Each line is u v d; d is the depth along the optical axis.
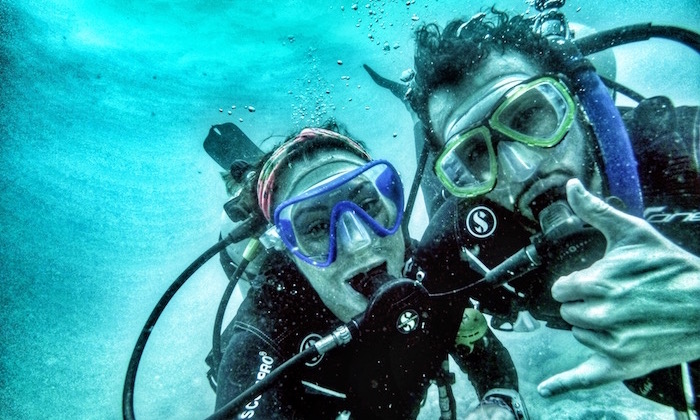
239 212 0.75
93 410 1.01
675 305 0.23
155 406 1.02
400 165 1.68
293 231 0.49
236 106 2.40
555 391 0.25
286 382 0.48
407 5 2.29
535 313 0.52
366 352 0.48
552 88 0.43
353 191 0.50
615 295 0.23
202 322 1.29
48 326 1.24
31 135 1.98
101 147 2.07
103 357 1.17
